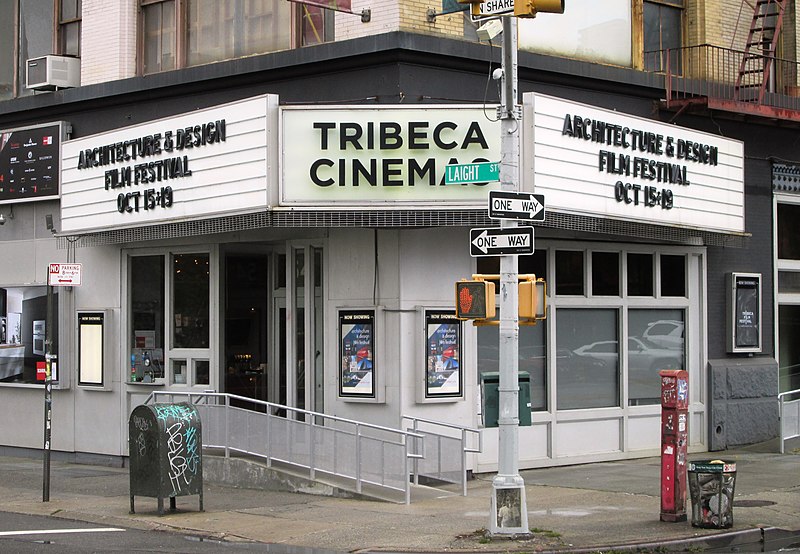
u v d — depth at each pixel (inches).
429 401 660.1
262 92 720.3
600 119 684.7
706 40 816.9
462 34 685.3
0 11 896.9
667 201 729.6
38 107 845.8
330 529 514.3
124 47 806.5
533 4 462.3
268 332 777.6
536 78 711.1
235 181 660.7
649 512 544.7
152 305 794.8
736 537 488.7
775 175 858.1
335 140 638.5
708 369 810.2
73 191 786.2
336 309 686.5
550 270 729.6
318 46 680.4
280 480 639.8
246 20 754.8
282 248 767.1
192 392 720.3
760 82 848.3
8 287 868.6
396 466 591.2
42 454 845.2
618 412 759.7
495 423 491.2
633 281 778.8
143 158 727.7
